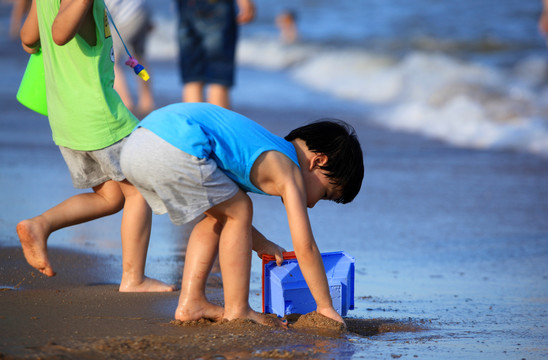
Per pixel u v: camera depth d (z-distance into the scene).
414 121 36.75
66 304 10.92
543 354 9.18
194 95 24.69
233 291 10.09
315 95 46.38
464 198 22.28
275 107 40.88
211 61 24.38
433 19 75.38
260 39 74.19
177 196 9.73
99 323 9.82
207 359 8.23
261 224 18.42
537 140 31.41
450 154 29.61
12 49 65.69
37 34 12.34
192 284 10.34
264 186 10.20
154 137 9.78
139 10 34.75
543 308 11.98
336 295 10.85
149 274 13.51
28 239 11.52
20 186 21.19
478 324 10.88
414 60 52.66
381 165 27.41
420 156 29.23
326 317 10.05
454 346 9.45
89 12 11.72
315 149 10.55
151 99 38.44
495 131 33.19
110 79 12.09
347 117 38.38
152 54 71.06
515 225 19.05
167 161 9.59
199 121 10.03
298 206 9.98
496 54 58.66
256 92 47.44
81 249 15.17
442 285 13.64
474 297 12.77
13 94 41.41
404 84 46.28
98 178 12.23
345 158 10.56
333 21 80.25
